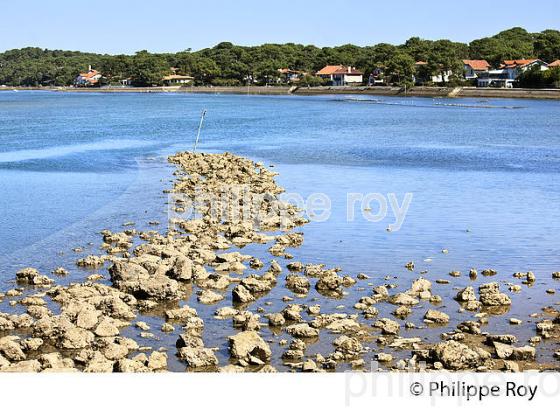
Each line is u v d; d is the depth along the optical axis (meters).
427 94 185.62
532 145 64.69
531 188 39.38
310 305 19.14
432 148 62.22
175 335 16.89
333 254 24.52
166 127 87.06
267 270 22.45
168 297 19.52
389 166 49.31
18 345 15.68
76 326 16.89
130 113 118.44
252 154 57.31
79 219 30.56
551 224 29.48
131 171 45.91
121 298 19.14
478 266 23.09
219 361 15.41
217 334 16.97
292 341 16.17
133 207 33.25
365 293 20.20
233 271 22.28
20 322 17.34
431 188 39.16
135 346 15.94
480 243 26.11
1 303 19.27
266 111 124.38
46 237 27.22
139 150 59.91
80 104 156.12
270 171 45.25
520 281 21.42
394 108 132.12
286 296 19.80
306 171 46.38
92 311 17.47
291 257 24.06
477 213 31.72
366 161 52.34
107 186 39.47
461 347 15.15
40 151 58.41
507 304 19.14
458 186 39.97
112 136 73.75
